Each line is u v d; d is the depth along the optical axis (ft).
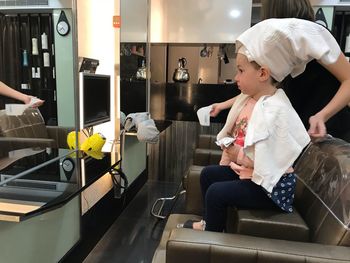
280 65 3.18
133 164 8.98
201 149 7.25
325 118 3.08
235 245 2.82
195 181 5.35
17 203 3.97
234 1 8.77
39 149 5.50
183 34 9.16
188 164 10.55
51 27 5.25
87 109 6.23
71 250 5.65
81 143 6.43
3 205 3.89
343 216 2.98
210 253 2.80
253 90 3.38
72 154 6.16
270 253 2.73
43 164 5.48
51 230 4.94
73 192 4.48
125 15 7.14
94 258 6.28
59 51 5.48
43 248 4.76
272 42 3.08
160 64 10.41
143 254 6.45
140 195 9.54
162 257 3.92
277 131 3.08
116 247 6.68
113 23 6.82
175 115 10.72
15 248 4.09
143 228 7.50
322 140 4.05
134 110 8.18
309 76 3.62
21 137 5.20
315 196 3.58
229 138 3.61
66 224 5.44
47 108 5.50
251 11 8.75
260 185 3.15
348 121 3.79
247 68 3.31
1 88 4.75
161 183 10.66
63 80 5.66
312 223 3.36
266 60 3.16
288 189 3.34
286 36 3.03
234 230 3.45
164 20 9.16
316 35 3.07
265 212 3.37
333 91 3.50
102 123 6.86
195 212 5.38
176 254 2.84
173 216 5.25
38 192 4.39
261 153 3.03
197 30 9.09
